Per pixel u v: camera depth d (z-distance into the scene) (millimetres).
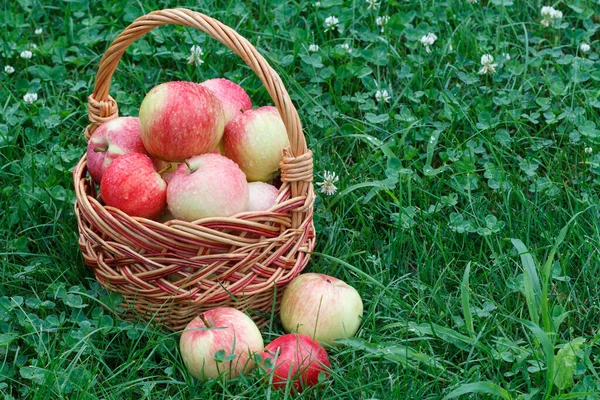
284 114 1387
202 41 1835
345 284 1463
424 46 1828
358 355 1448
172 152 1424
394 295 1483
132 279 1421
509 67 1782
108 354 1442
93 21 1867
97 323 1454
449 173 1669
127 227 1395
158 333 1439
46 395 1379
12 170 1642
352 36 1862
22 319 1460
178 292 1418
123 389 1393
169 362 1434
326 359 1401
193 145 1421
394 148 1677
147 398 1396
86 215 1423
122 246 1406
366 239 1581
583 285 1518
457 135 1715
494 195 1634
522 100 1750
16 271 1531
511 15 1883
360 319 1454
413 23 1905
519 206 1619
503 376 1425
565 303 1499
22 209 1591
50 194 1590
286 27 1867
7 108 1727
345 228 1590
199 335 1386
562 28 1881
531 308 1419
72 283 1525
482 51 1812
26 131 1684
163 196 1416
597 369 1433
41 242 1581
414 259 1577
